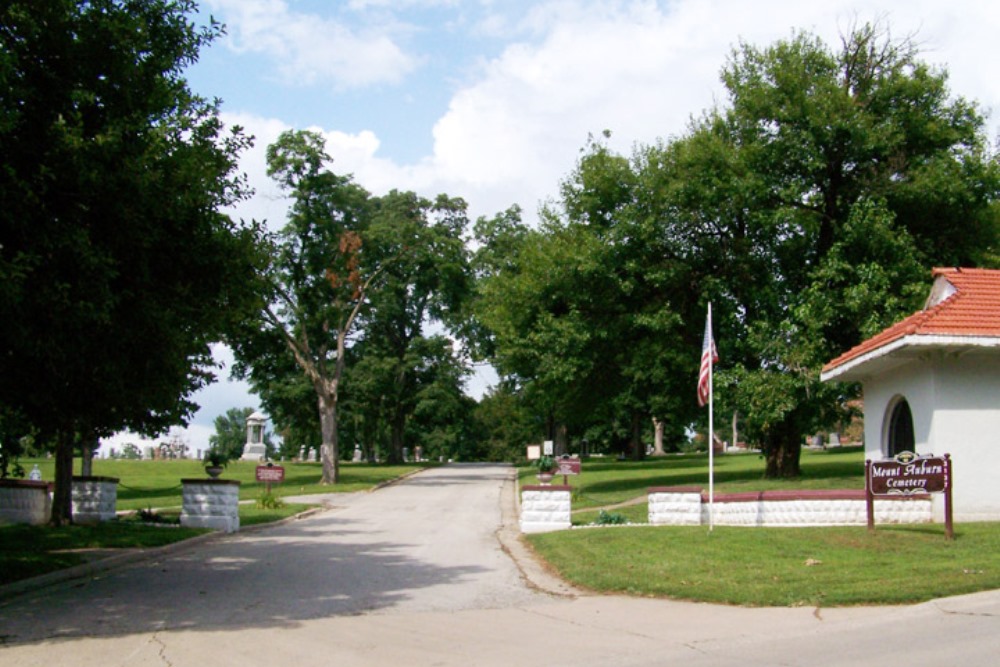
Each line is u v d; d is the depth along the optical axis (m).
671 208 28.11
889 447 18.09
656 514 18.61
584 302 29.73
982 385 16.05
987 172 25.39
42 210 10.40
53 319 10.38
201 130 13.59
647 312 28.95
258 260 13.40
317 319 41.72
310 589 12.21
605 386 32.78
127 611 10.51
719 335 28.62
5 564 13.14
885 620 9.08
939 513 16.34
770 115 27.09
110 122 11.10
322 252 41.50
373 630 9.37
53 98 11.09
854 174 27.11
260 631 9.33
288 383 55.72
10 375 11.51
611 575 12.41
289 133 41.19
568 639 8.82
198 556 16.00
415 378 62.94
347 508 28.52
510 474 49.59
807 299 25.80
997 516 15.80
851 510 16.98
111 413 14.62
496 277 36.91
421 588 12.30
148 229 11.38
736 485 26.80
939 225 27.05
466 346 60.00
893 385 17.67
